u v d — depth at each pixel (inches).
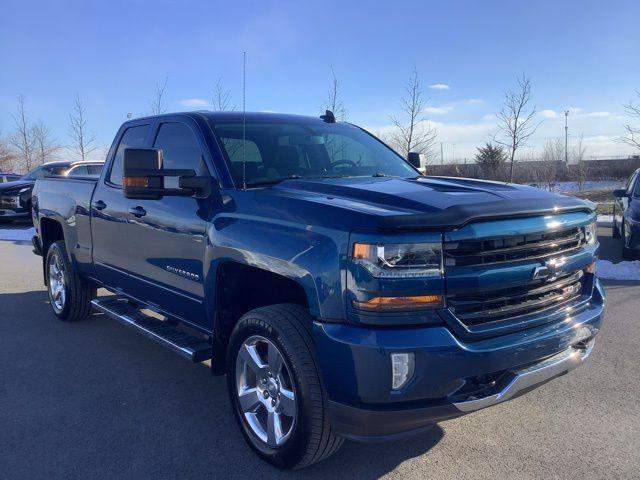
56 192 247.9
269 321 128.0
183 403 169.8
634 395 168.7
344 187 138.3
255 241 133.6
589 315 138.6
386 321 110.7
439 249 112.4
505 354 117.2
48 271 264.8
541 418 155.3
